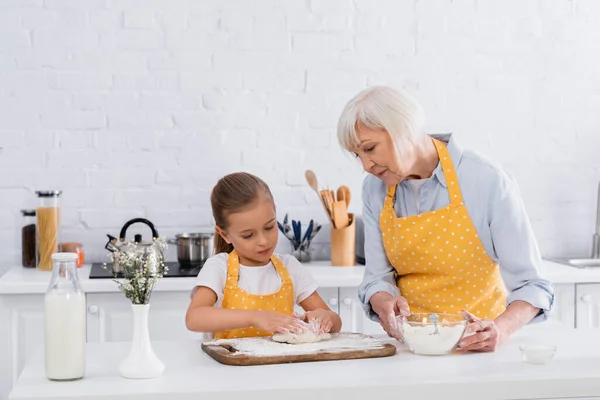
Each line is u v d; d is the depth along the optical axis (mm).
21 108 4031
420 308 2566
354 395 1794
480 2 4285
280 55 4172
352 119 2275
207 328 2291
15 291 3488
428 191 2471
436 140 2500
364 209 2658
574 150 4395
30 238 3912
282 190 4207
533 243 2367
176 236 3930
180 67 4117
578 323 3830
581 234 4387
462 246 2445
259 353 2039
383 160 2287
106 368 1975
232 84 4148
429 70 4266
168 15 4090
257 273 2547
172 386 1794
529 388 1859
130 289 1889
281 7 4160
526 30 4328
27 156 4047
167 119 4121
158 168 4129
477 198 2404
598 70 4391
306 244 4098
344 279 3641
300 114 4203
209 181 4160
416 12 4246
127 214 4117
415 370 1938
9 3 3996
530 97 4352
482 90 4312
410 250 2492
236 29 4141
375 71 4234
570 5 4355
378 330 3711
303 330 2193
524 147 4355
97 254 4105
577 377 1879
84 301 1895
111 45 4066
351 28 4211
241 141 4172
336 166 4230
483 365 1992
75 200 4082
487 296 2535
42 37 4020
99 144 4086
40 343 3543
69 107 4059
